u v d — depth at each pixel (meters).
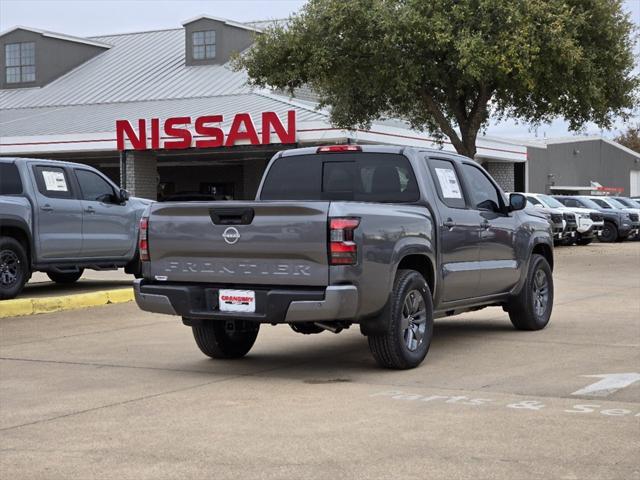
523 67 21.38
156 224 7.97
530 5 21.44
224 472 5.01
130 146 32.62
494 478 4.83
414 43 22.61
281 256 7.36
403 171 8.69
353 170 8.95
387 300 7.69
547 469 4.98
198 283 7.88
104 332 10.76
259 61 24.64
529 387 7.27
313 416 6.30
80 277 17.34
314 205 7.22
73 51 44.66
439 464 5.10
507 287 9.99
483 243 9.34
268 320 7.41
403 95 24.30
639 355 8.81
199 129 31.25
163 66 42.00
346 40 22.95
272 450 5.43
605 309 12.70
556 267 21.05
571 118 25.25
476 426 5.96
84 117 36.59
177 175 45.00
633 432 5.78
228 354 8.76
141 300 8.07
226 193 44.09
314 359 8.78
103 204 14.64
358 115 26.11
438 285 8.55
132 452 5.45
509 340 9.86
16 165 13.38
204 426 6.07
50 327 11.16
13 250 12.88
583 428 5.89
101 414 6.48
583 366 8.22
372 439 5.65
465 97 25.20
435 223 8.52
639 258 24.34
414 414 6.33
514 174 47.62
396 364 8.00
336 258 7.16
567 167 53.28
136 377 7.92
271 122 29.88
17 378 7.91
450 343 9.66
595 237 35.53
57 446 5.61
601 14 23.11
